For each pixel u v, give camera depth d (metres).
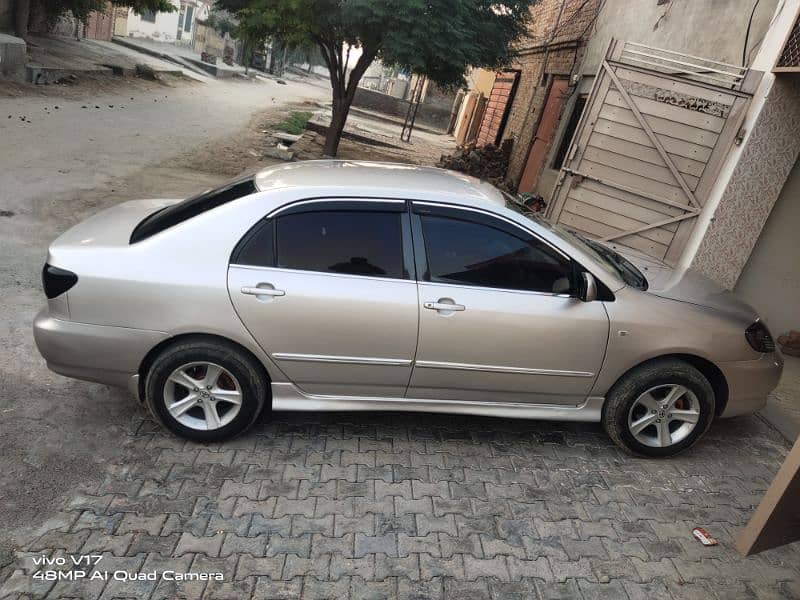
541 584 2.98
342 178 3.78
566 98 12.64
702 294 4.14
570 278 3.72
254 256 3.48
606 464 3.98
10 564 2.77
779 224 6.62
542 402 3.92
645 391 3.86
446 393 3.80
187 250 3.45
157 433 3.77
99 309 3.40
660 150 6.91
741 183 6.48
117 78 22.12
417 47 10.56
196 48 46.09
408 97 43.94
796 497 3.12
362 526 3.21
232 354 3.53
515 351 3.68
